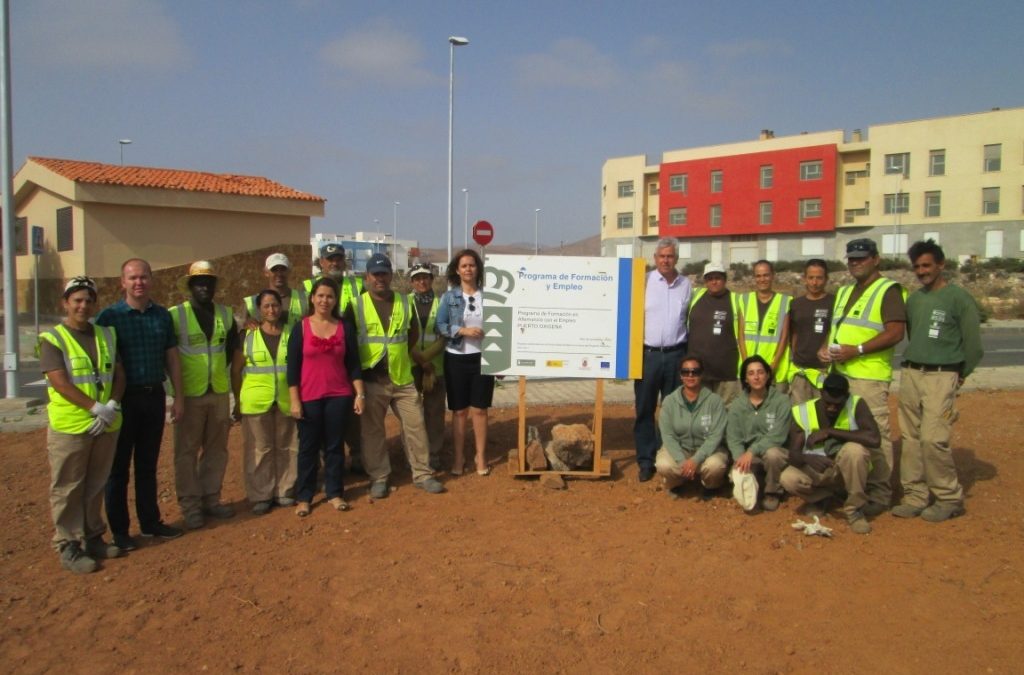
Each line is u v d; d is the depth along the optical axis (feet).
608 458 23.47
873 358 19.36
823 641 13.35
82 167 71.72
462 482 23.29
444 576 16.20
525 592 15.39
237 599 15.33
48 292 74.23
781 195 180.65
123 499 18.16
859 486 18.42
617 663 12.75
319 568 16.79
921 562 16.61
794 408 19.74
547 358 22.94
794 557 17.04
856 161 175.94
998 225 157.99
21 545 18.58
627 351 22.71
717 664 12.69
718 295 22.57
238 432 29.12
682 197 193.98
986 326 79.66
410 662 12.86
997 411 31.63
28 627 14.32
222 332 20.17
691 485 22.77
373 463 22.02
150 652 13.37
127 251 68.59
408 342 23.66
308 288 22.85
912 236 167.63
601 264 22.68
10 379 35.96
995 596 14.87
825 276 21.20
